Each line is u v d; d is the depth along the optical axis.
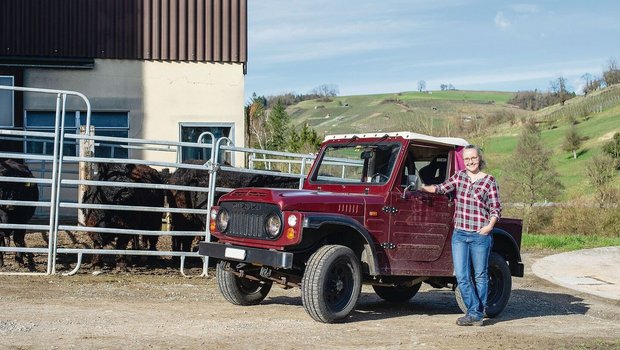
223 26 21.44
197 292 10.49
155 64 21.00
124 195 12.28
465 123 48.47
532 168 31.52
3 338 6.84
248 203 8.53
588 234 27.62
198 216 13.10
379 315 9.45
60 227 11.45
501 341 7.71
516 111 83.94
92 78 20.59
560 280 14.16
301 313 9.07
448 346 7.32
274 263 8.03
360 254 8.77
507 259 10.16
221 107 21.41
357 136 9.59
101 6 20.69
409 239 9.04
